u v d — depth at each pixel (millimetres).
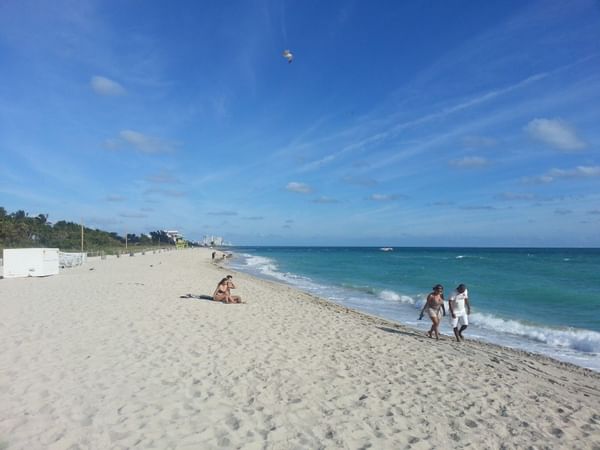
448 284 28562
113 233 93375
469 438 5090
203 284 21344
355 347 9320
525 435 5281
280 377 6820
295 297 19000
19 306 12078
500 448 4895
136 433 4637
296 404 5738
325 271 42531
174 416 5121
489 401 6410
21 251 21938
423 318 15969
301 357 8117
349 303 19906
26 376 6211
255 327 10727
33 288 16703
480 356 9617
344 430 5062
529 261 62375
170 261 47125
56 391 5699
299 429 5000
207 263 53125
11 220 51938
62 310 11594
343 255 102125
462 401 6324
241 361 7555
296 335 10125
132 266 34125
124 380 6246
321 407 5711
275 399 5871
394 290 25219
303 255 103562
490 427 5453
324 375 7090
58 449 4207
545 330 13695
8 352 7355
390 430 5152
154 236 140000
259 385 6383
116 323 10133
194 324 10555
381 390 6551
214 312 12609
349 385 6680
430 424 5418
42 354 7320
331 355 8453
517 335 13477
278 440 4688
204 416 5172
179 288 18734
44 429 4621
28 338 8359
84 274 24641
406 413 5711
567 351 11477
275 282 29266
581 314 17375
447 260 67188
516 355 10312
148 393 5801
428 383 7078
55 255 23469
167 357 7523
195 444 4469
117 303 13195
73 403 5336
